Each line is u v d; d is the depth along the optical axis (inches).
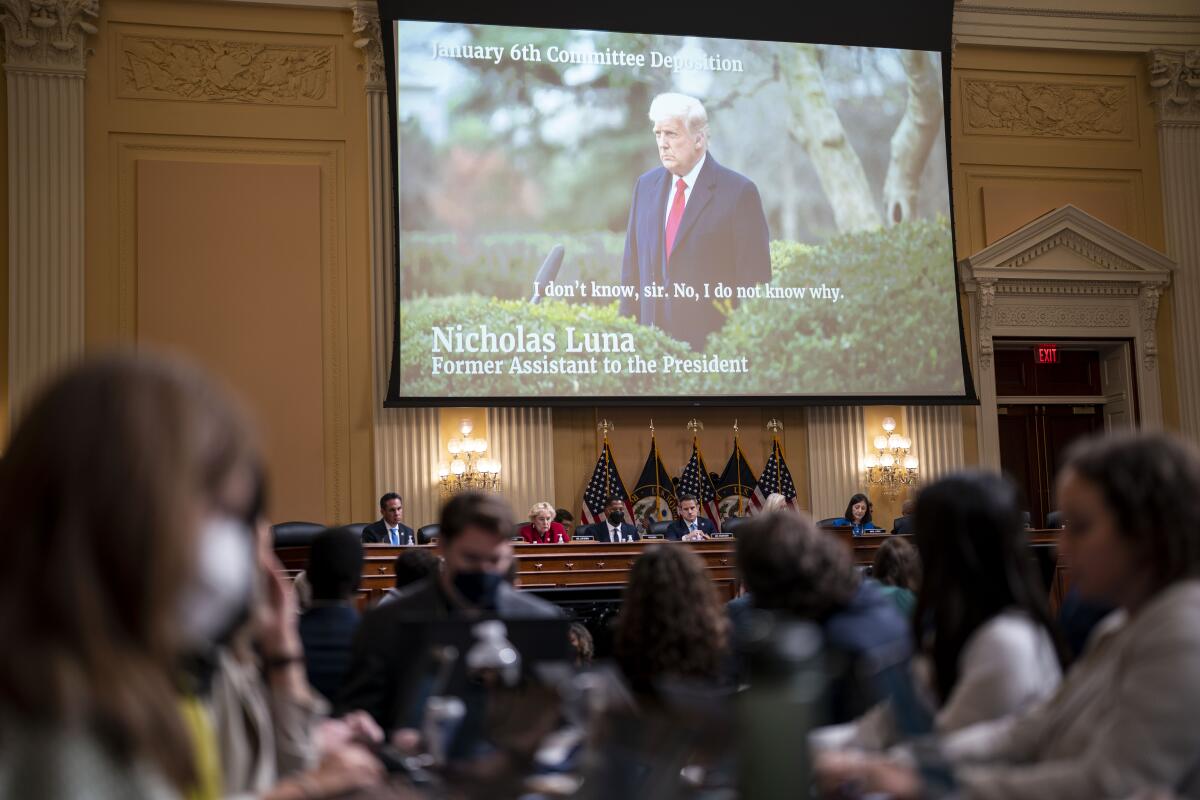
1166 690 59.8
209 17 424.8
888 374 444.8
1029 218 480.7
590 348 424.5
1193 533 63.6
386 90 430.0
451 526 119.8
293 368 417.4
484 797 64.3
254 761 65.2
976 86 484.7
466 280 418.6
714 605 104.4
